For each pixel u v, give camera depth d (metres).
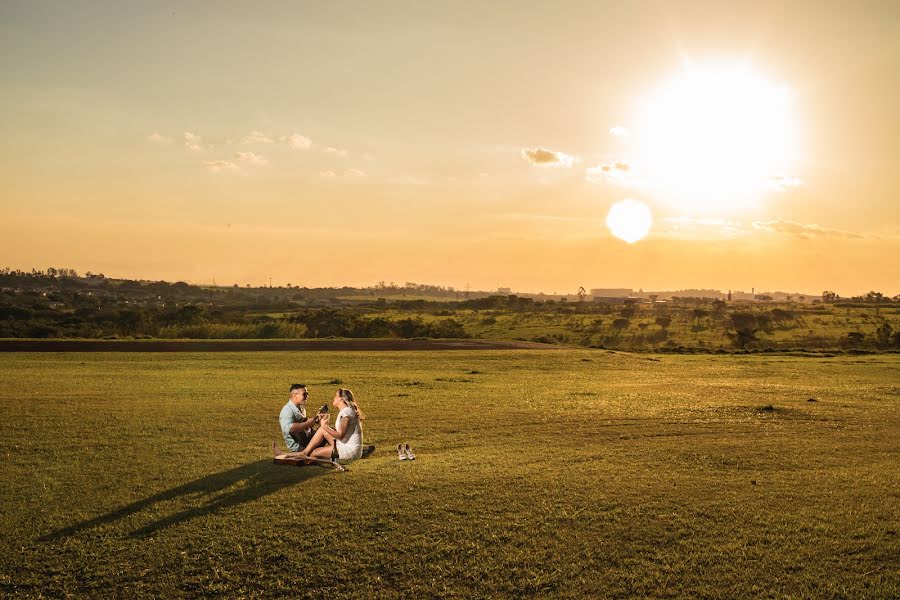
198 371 38.62
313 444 13.87
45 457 14.88
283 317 128.62
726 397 27.92
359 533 10.23
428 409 23.27
